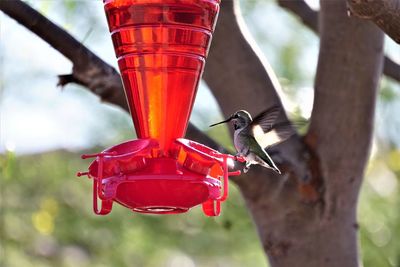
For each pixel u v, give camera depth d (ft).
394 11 25.18
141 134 29.71
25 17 31.45
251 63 37.09
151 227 57.98
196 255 58.03
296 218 36.35
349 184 36.29
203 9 29.53
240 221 51.29
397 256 54.13
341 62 35.70
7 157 38.40
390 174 55.88
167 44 29.27
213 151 27.96
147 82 29.37
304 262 36.32
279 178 35.81
